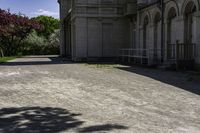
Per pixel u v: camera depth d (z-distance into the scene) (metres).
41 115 8.71
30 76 17.94
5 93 12.24
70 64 28.59
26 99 11.03
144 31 30.33
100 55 34.75
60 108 9.54
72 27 36.94
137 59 28.98
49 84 14.62
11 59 39.72
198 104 9.91
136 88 13.16
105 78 16.75
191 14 21.91
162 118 8.28
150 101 10.44
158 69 22.30
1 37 52.03
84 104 10.09
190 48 21.22
